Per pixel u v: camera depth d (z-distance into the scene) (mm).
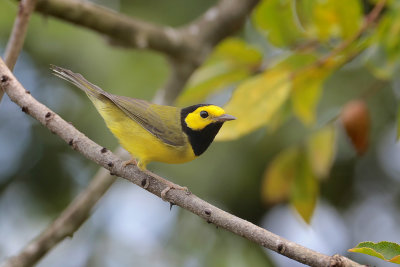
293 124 12508
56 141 13742
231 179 12555
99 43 12531
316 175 8383
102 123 12445
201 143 9297
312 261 5105
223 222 5793
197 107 9422
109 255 11719
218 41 10984
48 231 8422
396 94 12641
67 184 13578
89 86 8750
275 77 7680
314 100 8539
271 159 12617
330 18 8125
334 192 14070
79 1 9133
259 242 5465
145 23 9969
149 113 9086
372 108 12781
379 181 13875
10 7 12148
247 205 13180
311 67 7938
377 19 8367
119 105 8750
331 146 8219
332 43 8930
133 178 6977
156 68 12438
